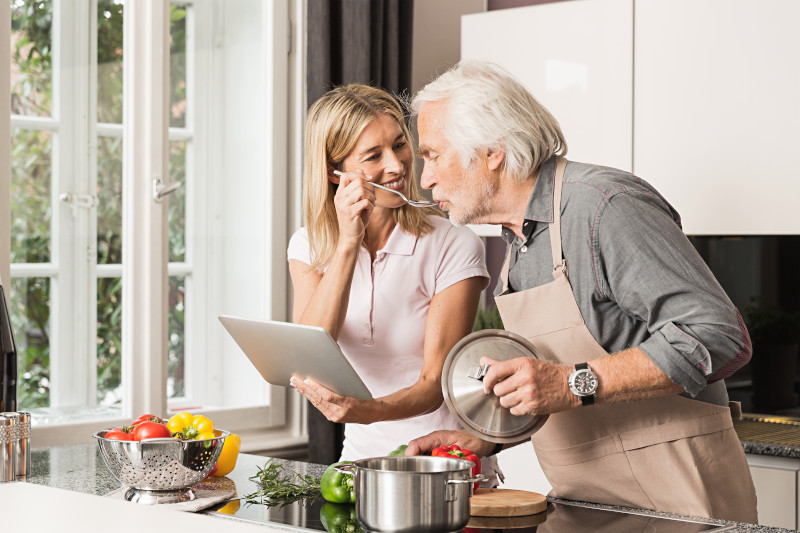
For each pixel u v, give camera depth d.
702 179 2.77
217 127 3.08
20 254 2.61
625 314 1.62
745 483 1.74
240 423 3.13
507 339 1.55
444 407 1.90
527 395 1.46
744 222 2.71
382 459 1.29
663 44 2.83
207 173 3.06
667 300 1.50
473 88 1.62
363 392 1.52
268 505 1.47
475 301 1.91
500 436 1.53
